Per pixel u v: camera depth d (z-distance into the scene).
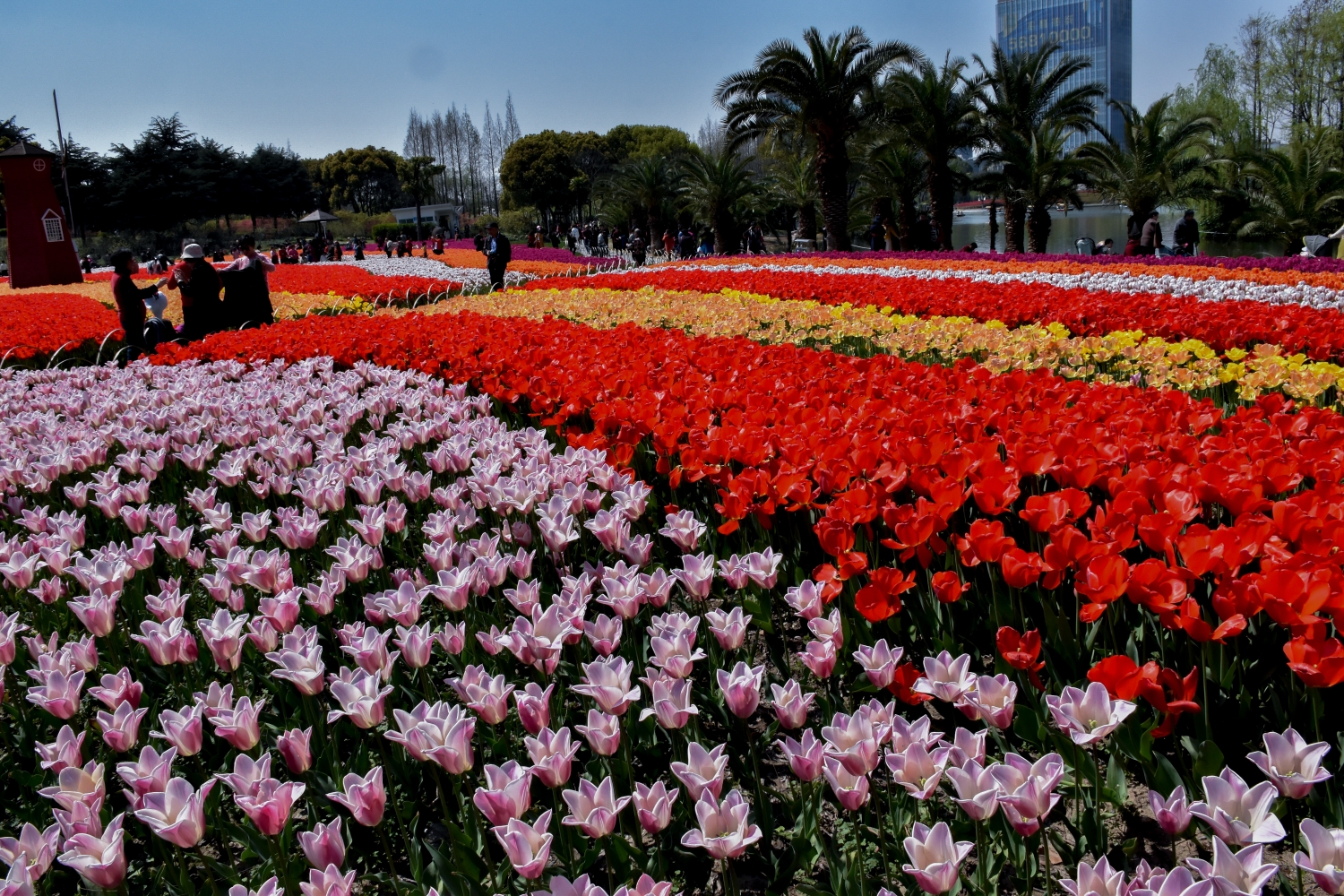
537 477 3.50
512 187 75.88
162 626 2.48
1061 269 16.02
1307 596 1.99
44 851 1.72
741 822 1.70
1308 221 31.17
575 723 2.55
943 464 3.11
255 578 2.81
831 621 2.31
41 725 2.71
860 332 8.49
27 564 3.02
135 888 2.25
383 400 5.61
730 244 36.34
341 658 2.99
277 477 4.09
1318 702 2.06
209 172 72.88
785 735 2.52
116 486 4.10
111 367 8.46
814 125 27.02
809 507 3.14
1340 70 37.66
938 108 28.27
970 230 65.38
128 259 10.79
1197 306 8.10
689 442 3.98
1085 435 3.37
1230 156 33.03
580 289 16.27
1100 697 1.83
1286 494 3.08
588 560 3.47
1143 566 2.15
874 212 37.06
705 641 2.77
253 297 11.70
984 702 1.94
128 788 2.36
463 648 2.65
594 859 2.01
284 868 1.97
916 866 1.60
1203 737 2.14
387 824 2.33
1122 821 2.21
